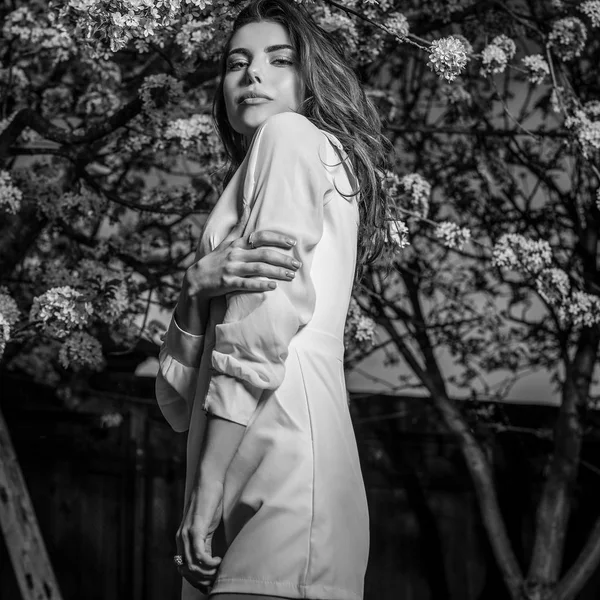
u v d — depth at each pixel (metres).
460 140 5.64
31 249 5.42
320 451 1.67
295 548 1.63
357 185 1.86
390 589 5.66
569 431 5.36
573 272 4.83
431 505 5.70
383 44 3.92
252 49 1.94
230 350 1.64
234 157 2.20
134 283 4.32
